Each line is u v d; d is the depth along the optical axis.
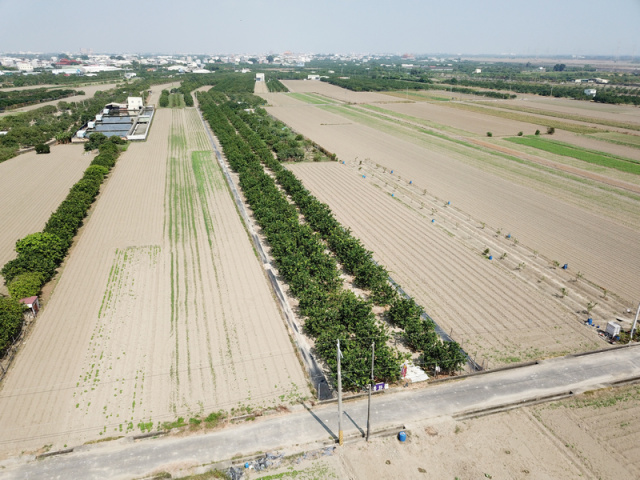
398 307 49.50
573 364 44.50
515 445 35.19
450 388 41.38
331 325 47.38
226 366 43.62
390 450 34.72
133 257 66.06
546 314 53.09
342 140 148.75
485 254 67.62
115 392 39.97
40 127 153.50
